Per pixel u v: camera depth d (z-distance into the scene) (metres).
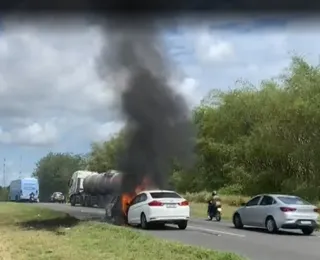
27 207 35.69
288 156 39.09
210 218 26.41
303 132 36.47
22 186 67.56
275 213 19.27
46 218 24.17
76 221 21.75
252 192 44.12
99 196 41.62
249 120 46.22
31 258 11.31
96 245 13.32
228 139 48.09
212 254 11.66
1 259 11.18
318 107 34.78
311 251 14.14
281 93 38.69
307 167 38.88
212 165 49.91
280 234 18.98
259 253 13.62
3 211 30.41
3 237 15.49
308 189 36.59
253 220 20.47
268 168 43.25
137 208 20.92
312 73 36.81
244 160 45.72
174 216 20.11
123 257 11.34
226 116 47.91
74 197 48.81
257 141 40.44
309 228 19.12
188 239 16.73
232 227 21.81
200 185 50.06
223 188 46.59
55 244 13.61
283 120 37.50
